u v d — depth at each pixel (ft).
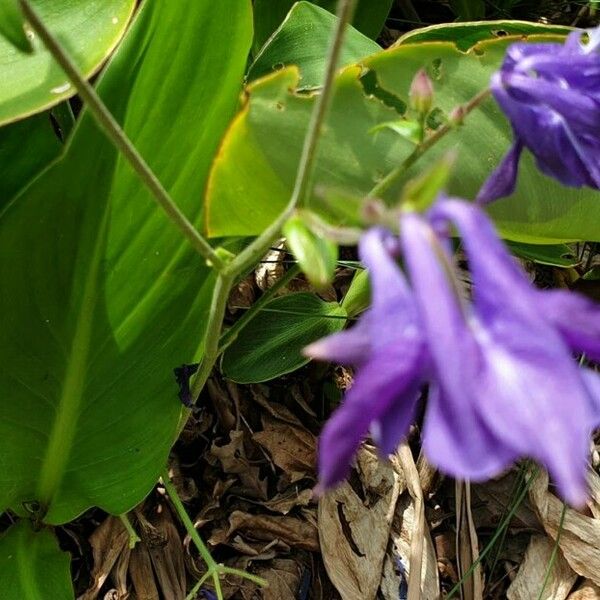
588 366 1.54
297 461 1.51
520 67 1.01
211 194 1.16
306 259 0.96
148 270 1.21
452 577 1.47
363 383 0.78
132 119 1.16
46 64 1.18
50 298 1.18
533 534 1.49
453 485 1.51
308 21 1.37
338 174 1.19
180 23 1.16
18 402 1.23
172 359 1.26
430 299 0.77
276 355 1.42
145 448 1.29
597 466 1.50
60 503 1.31
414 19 1.88
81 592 1.39
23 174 1.25
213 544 1.45
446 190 1.23
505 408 0.77
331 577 1.43
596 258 1.68
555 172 1.03
